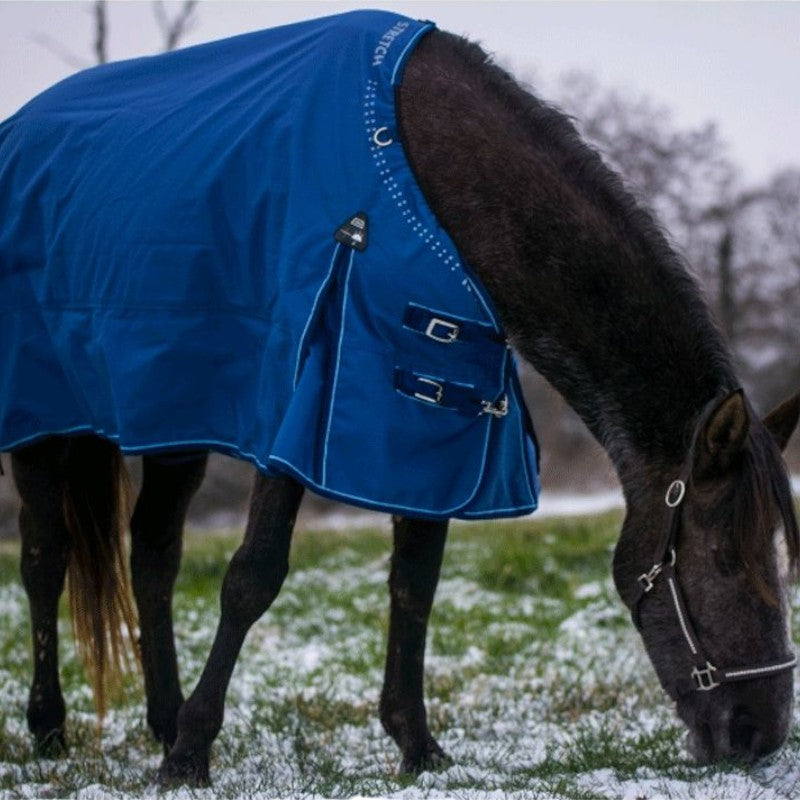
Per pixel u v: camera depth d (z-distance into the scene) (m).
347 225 4.75
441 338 4.75
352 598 10.68
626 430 4.61
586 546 11.93
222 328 5.03
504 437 4.97
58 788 5.02
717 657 4.36
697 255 36.78
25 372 5.78
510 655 8.11
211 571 12.32
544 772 5.04
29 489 6.05
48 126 5.85
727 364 4.58
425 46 5.04
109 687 6.12
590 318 4.64
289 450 4.57
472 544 13.54
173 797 4.61
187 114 5.29
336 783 4.88
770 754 4.38
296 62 5.12
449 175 4.82
